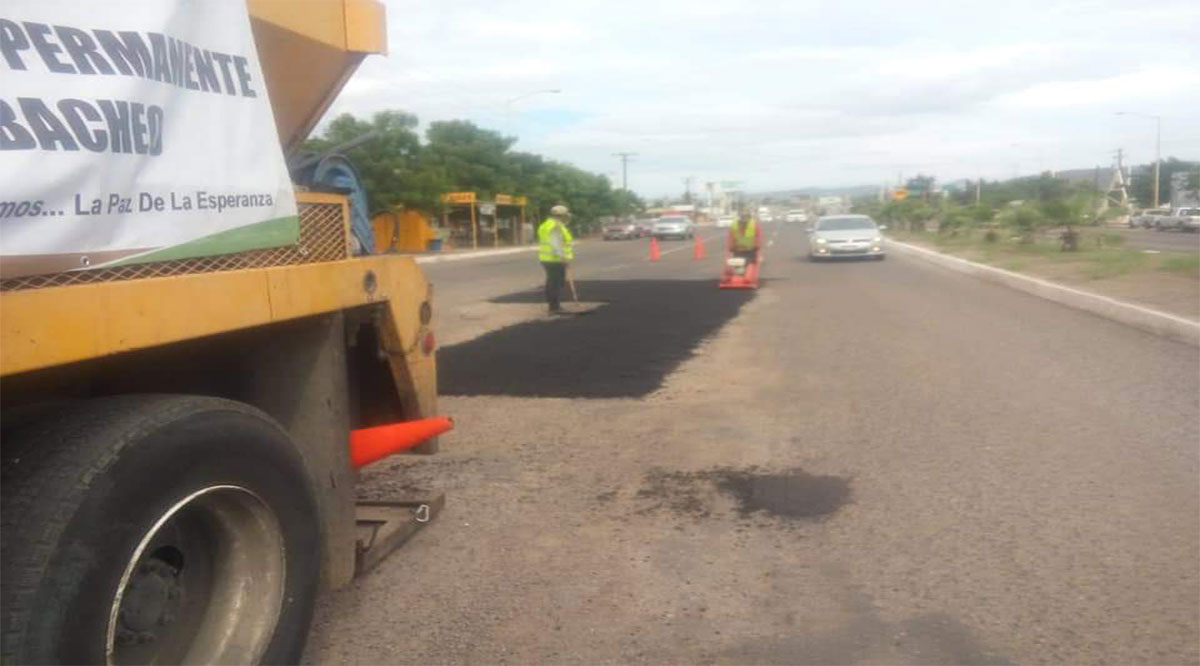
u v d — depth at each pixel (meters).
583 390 10.24
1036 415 8.77
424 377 5.67
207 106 3.75
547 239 17.31
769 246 48.47
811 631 4.63
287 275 4.14
